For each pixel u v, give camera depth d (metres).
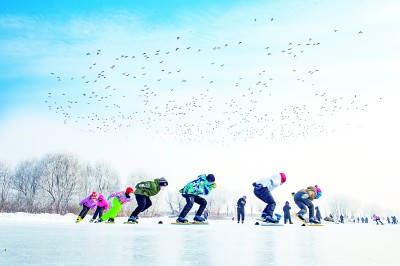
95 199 13.38
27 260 2.47
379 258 2.75
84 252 2.95
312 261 2.56
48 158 62.53
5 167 66.69
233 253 3.04
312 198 12.38
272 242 4.21
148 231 6.32
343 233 6.76
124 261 2.49
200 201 10.85
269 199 11.20
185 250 3.23
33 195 61.78
